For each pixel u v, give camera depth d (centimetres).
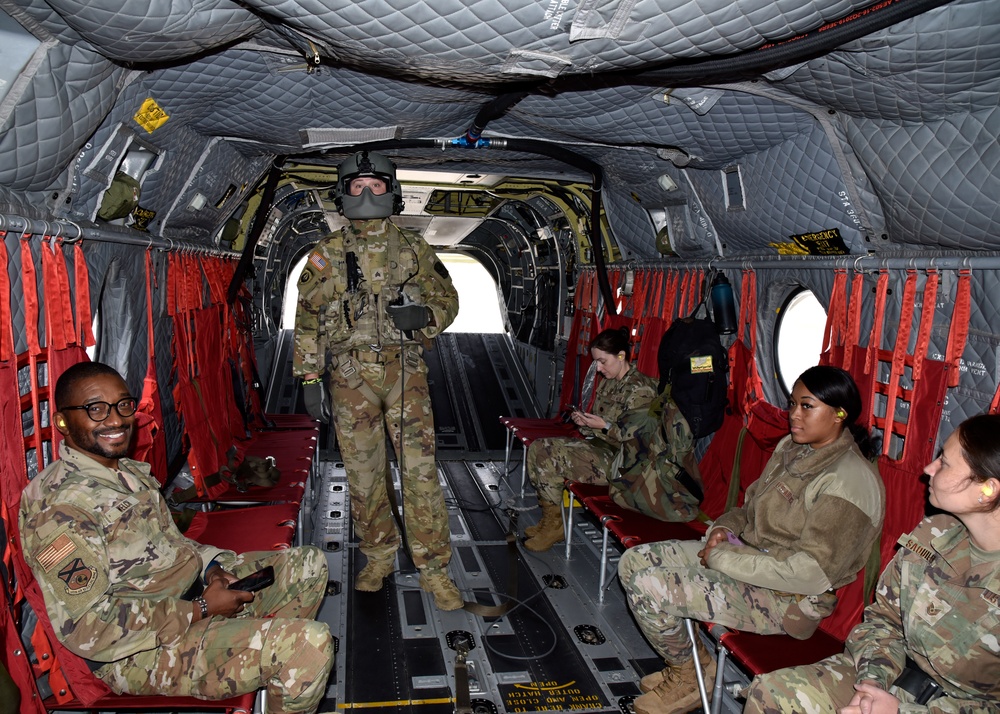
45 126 231
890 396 322
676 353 418
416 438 402
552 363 834
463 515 579
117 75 248
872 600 289
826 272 383
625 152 457
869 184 319
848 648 247
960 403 296
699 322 426
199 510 421
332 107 352
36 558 219
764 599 292
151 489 264
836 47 227
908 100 255
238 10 225
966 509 207
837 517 273
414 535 411
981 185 258
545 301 875
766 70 275
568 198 698
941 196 275
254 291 843
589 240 723
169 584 251
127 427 240
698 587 298
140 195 358
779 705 237
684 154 407
